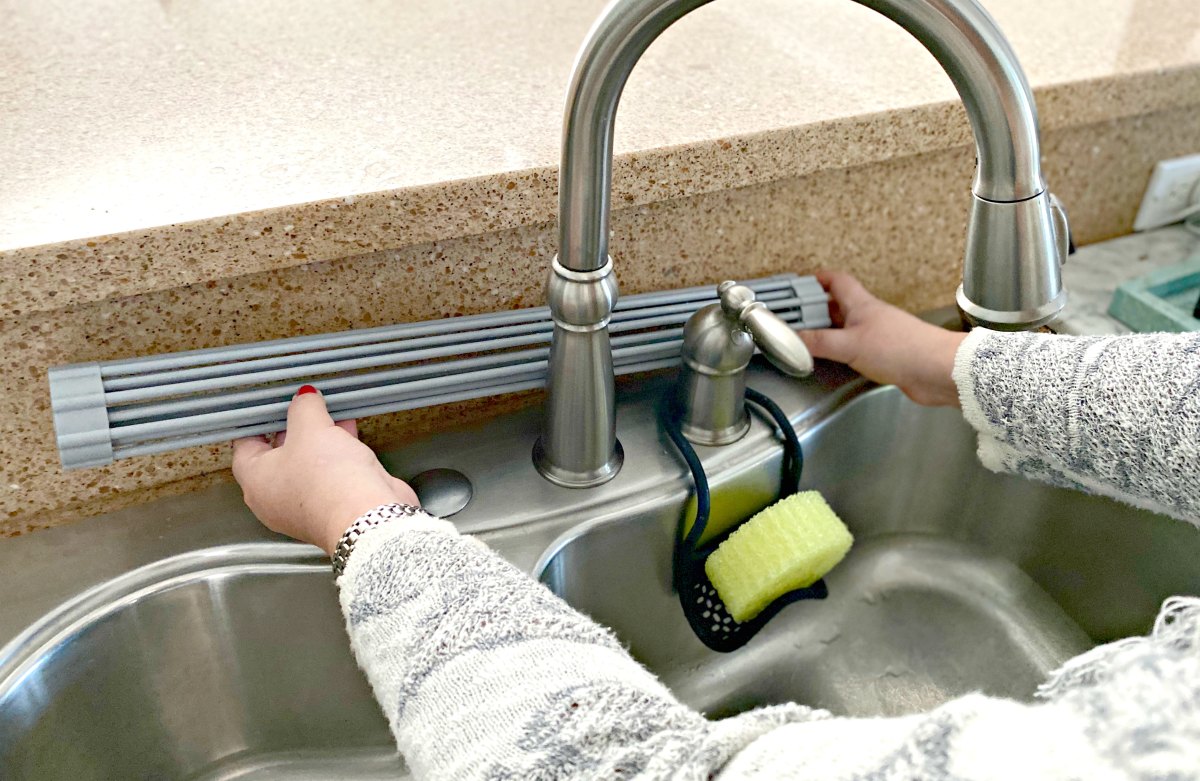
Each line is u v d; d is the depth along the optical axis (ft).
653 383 2.29
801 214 2.30
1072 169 2.64
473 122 2.03
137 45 2.30
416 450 2.10
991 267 1.30
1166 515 1.95
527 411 2.23
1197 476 1.57
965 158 2.41
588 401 1.86
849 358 2.26
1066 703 0.96
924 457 2.47
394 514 1.51
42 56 2.22
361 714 2.03
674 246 2.19
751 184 2.10
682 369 2.06
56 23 2.38
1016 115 1.17
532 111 2.09
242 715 1.99
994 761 0.91
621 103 2.14
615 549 2.02
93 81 2.12
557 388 1.85
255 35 2.39
